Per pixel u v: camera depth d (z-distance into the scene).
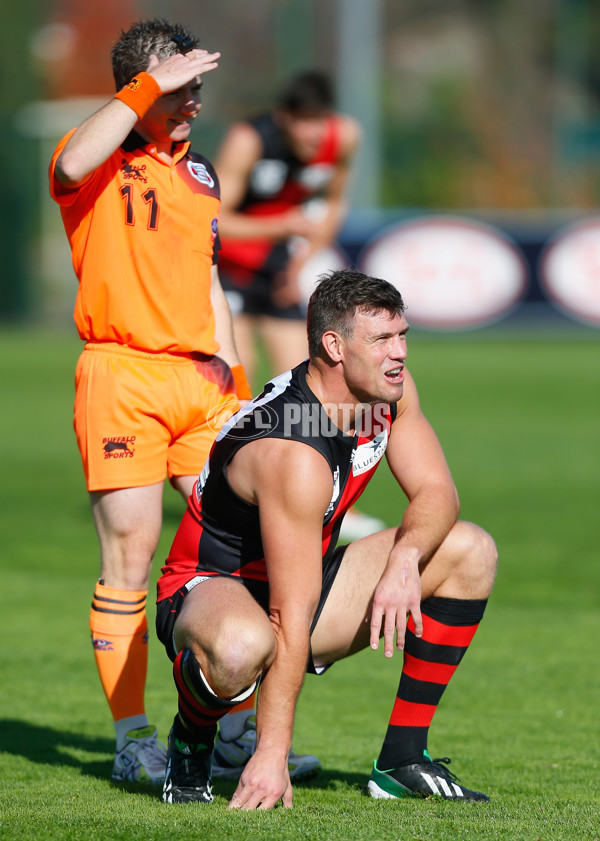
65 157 12.80
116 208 13.30
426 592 11.64
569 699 16.59
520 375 63.03
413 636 11.73
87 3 151.75
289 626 10.59
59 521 30.05
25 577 24.11
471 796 11.65
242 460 10.82
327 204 29.73
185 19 152.62
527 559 26.05
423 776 11.71
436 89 144.88
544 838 9.66
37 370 65.94
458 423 48.19
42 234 94.38
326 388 10.92
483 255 72.88
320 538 10.71
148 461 13.34
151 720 15.41
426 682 11.77
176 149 13.82
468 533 11.68
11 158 92.69
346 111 89.44
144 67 13.43
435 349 73.69
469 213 73.62
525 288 73.31
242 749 13.16
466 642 11.78
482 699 16.58
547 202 133.75
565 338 74.06
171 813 10.45
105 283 13.28
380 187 130.50
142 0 152.75
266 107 148.00
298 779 12.79
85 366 13.47
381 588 11.15
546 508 31.80
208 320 13.91
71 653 18.77
